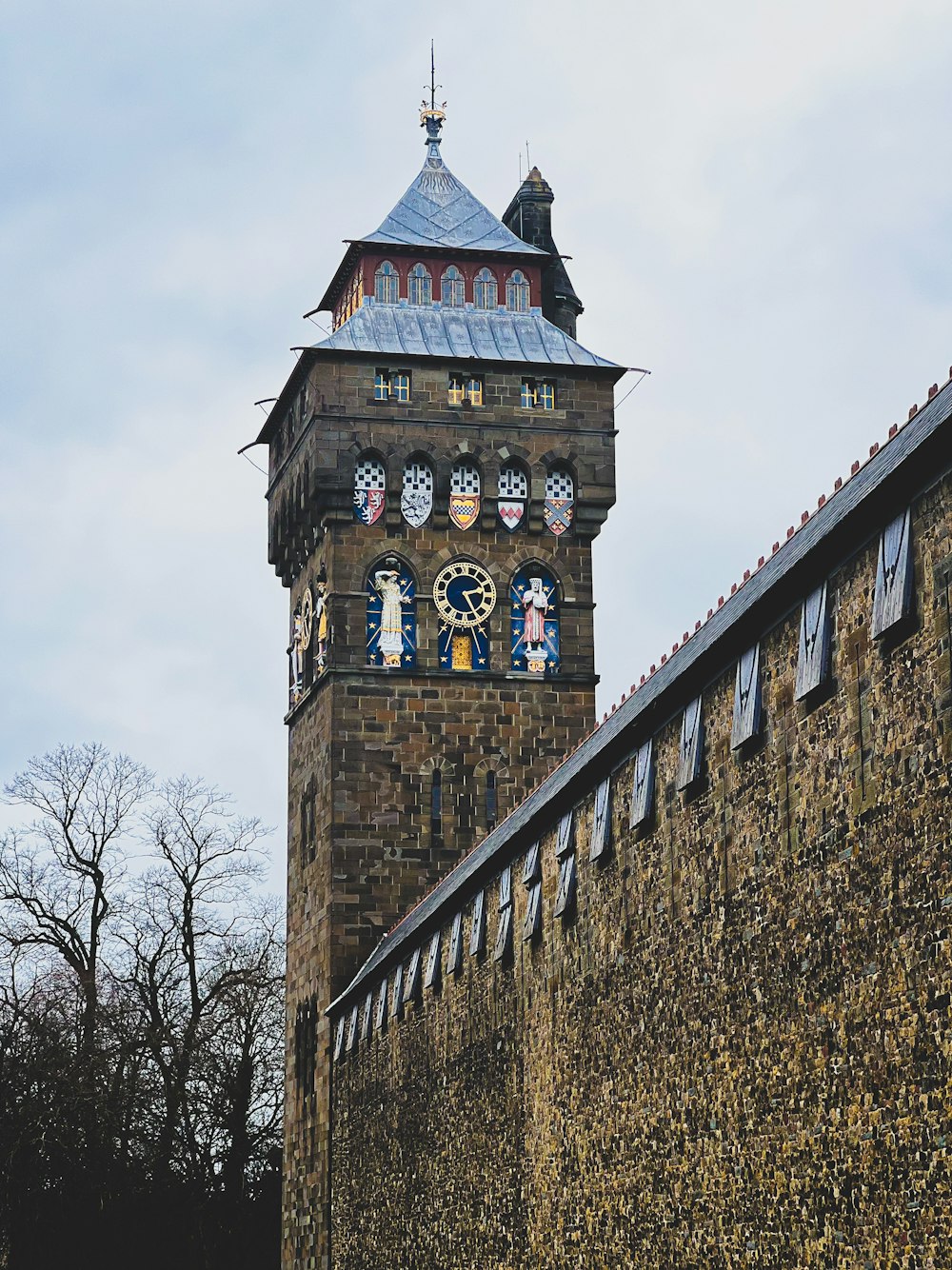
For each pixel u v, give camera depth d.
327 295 92.44
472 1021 57.66
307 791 86.25
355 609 83.19
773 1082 35.22
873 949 31.36
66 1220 95.25
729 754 37.94
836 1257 32.31
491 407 85.06
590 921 46.75
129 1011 103.75
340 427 84.00
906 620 30.41
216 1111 104.88
